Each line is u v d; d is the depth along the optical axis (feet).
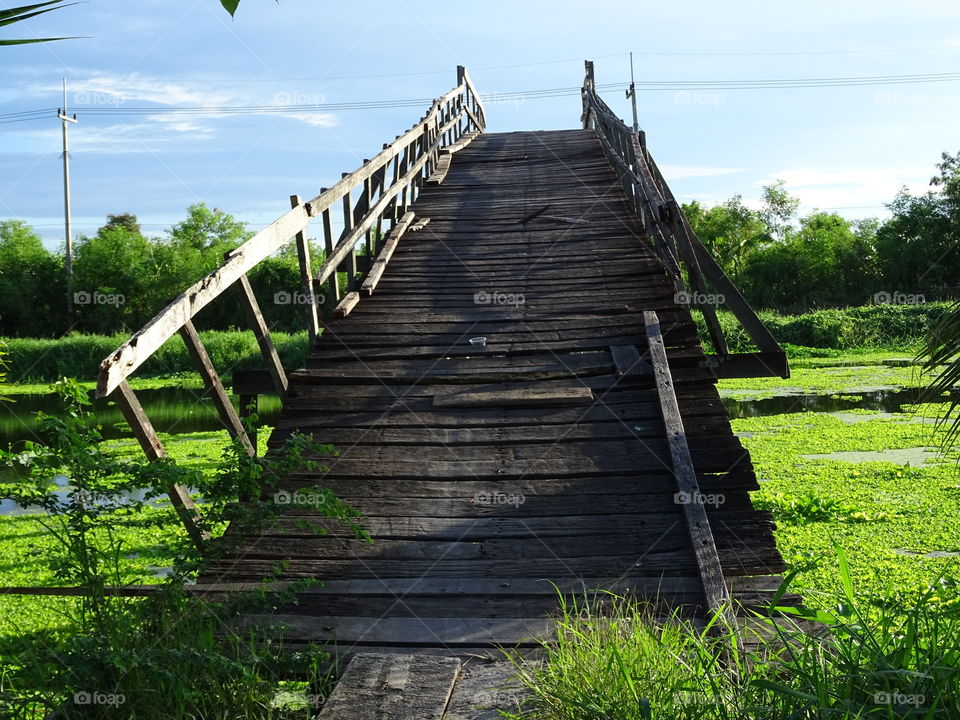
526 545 14.03
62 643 11.14
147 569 19.10
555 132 57.16
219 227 146.51
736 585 12.90
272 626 11.50
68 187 115.75
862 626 9.14
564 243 28.78
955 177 122.42
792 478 30.53
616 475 15.64
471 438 16.89
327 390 18.85
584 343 20.45
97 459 11.34
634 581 13.07
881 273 127.75
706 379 18.28
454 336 21.34
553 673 9.59
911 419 42.65
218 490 12.30
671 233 25.13
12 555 23.40
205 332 90.43
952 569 19.79
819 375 64.64
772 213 156.76
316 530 13.25
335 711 9.86
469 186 39.42
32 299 123.95
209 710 9.97
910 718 7.96
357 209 29.04
